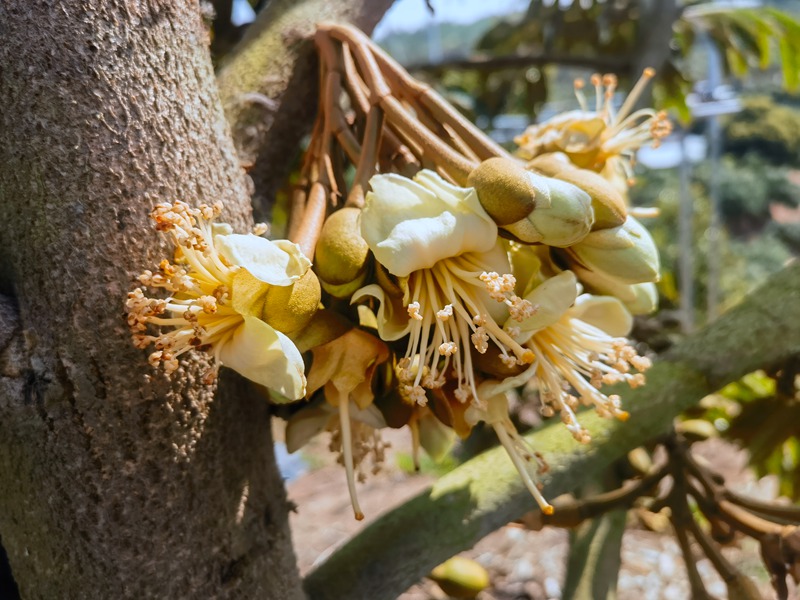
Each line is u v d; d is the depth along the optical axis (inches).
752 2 31.9
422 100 8.9
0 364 7.0
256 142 10.4
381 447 9.9
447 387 8.1
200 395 7.6
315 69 10.8
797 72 29.4
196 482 7.7
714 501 12.2
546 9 30.1
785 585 11.0
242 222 8.1
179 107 7.4
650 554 24.8
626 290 8.7
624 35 30.3
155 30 7.2
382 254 7.0
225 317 7.0
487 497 10.1
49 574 7.6
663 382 10.9
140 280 6.8
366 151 8.4
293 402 9.1
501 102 32.9
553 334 8.6
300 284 6.8
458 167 7.8
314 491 38.1
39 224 7.0
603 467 10.6
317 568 10.2
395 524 10.0
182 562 7.7
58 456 7.2
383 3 11.6
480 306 7.6
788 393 12.9
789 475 18.7
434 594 19.0
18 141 6.9
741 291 66.8
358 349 7.7
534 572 23.7
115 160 6.9
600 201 7.9
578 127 10.2
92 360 7.0
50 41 6.8
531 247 8.1
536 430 10.9
